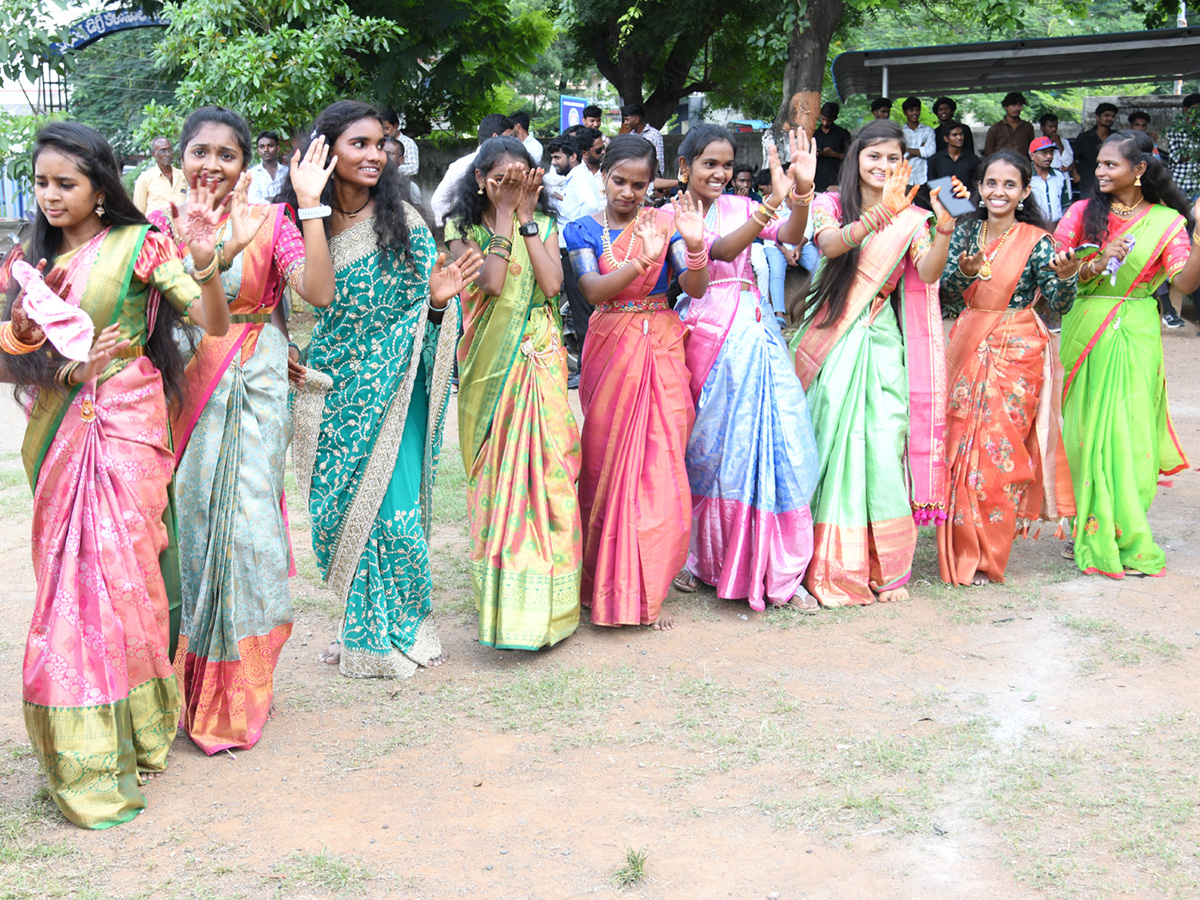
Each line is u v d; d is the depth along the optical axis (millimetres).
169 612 3641
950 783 3338
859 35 25500
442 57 17547
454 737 3742
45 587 3238
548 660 4406
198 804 3324
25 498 6918
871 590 5062
